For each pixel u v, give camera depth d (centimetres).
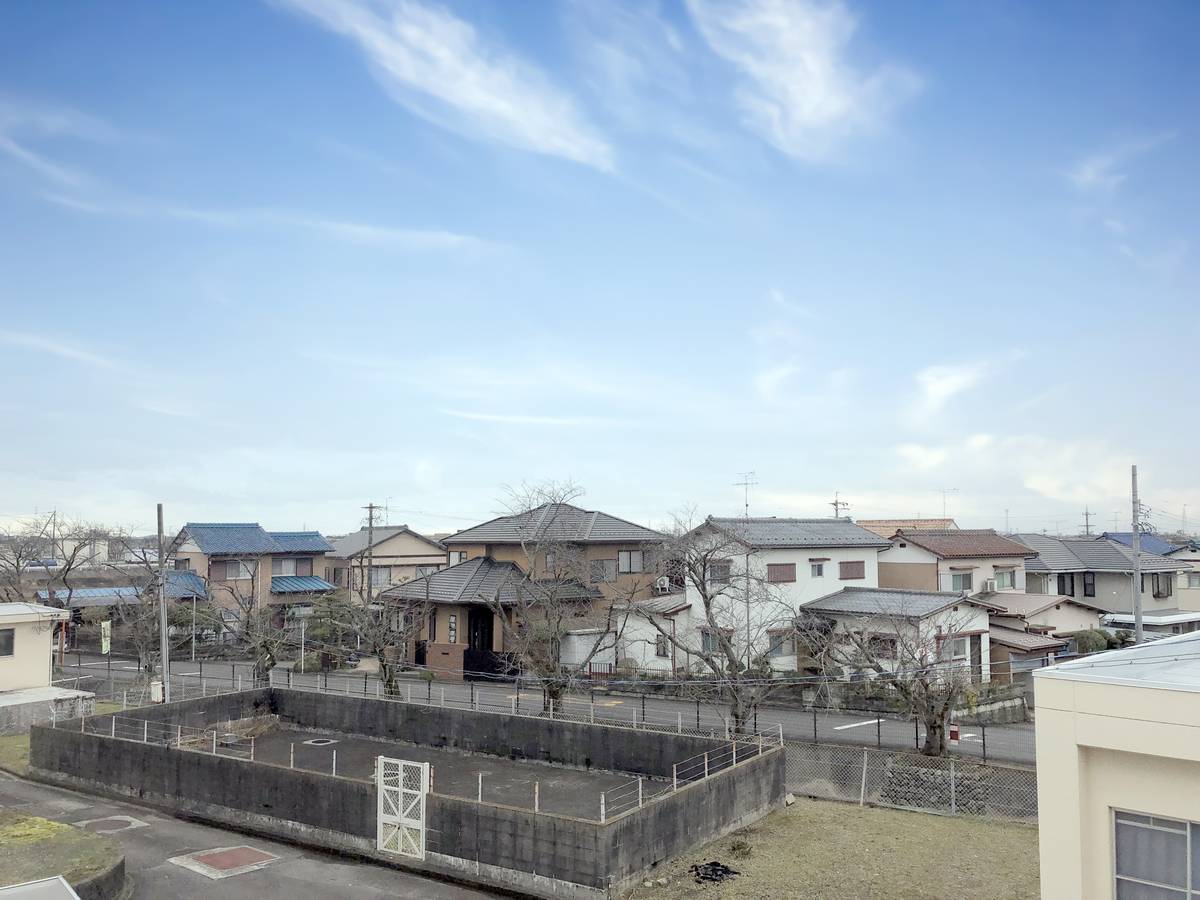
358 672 4100
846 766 2211
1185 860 939
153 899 1416
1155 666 1037
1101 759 990
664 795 1559
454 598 3900
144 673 3672
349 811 1666
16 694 2812
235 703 2606
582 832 1409
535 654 2908
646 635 3625
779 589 3606
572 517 4422
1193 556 5603
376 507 4588
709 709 3025
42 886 1047
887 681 2541
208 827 1808
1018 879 1456
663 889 1430
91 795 2041
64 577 4550
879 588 3750
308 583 5309
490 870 1494
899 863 1538
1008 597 4053
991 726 2833
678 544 2978
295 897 1429
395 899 1424
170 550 4134
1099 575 4778
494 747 2266
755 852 1600
